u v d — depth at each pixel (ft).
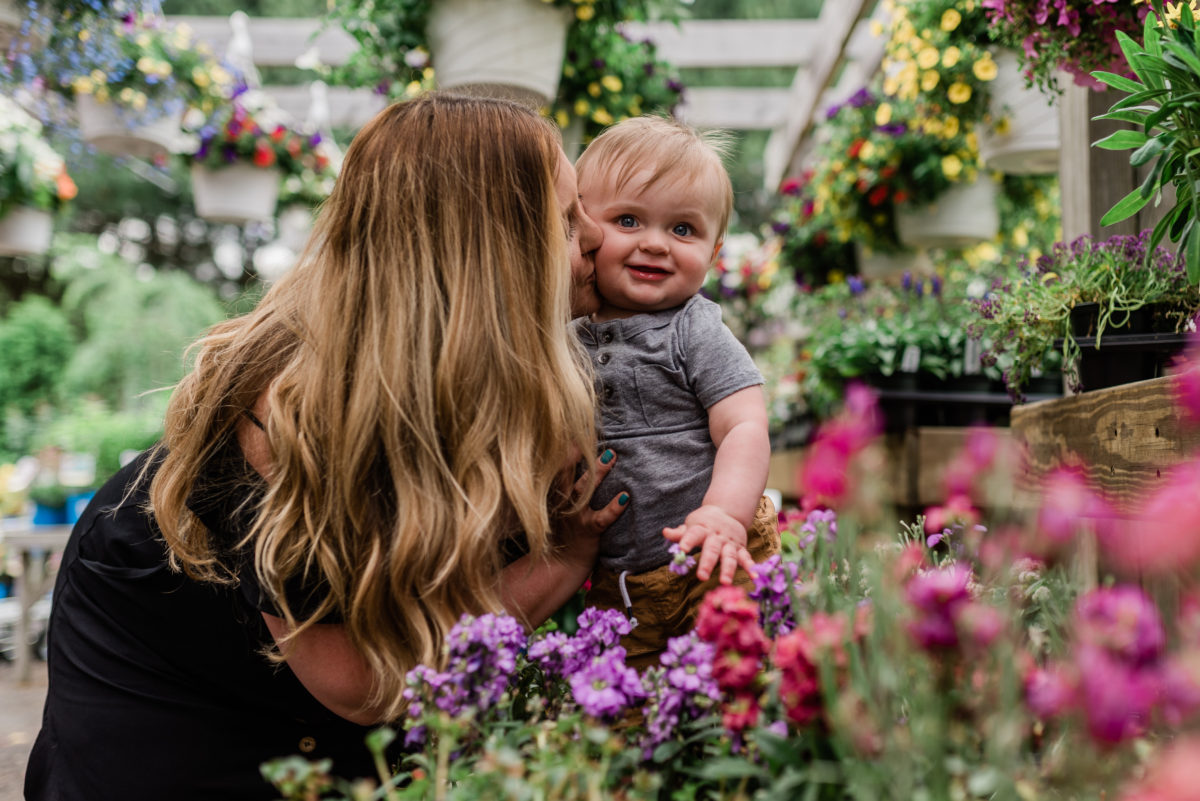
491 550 3.56
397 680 3.38
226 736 3.83
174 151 13.39
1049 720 2.56
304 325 3.62
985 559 3.51
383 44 9.46
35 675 12.02
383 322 3.52
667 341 4.19
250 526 3.55
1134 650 2.23
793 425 12.67
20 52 10.46
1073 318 4.97
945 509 3.83
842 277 14.01
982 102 8.61
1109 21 5.10
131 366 27.73
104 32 11.18
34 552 11.82
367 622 3.37
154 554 3.90
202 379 3.79
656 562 4.06
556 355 3.68
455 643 2.85
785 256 14.21
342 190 3.77
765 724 2.73
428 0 8.43
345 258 3.67
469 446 3.43
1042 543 3.24
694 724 2.78
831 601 3.05
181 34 13.01
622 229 4.33
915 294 10.95
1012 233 12.71
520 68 8.30
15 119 12.65
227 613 3.78
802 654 2.47
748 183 38.32
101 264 30.78
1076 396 4.69
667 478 4.07
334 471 3.41
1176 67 3.88
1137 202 4.18
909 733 2.43
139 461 4.34
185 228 42.39
